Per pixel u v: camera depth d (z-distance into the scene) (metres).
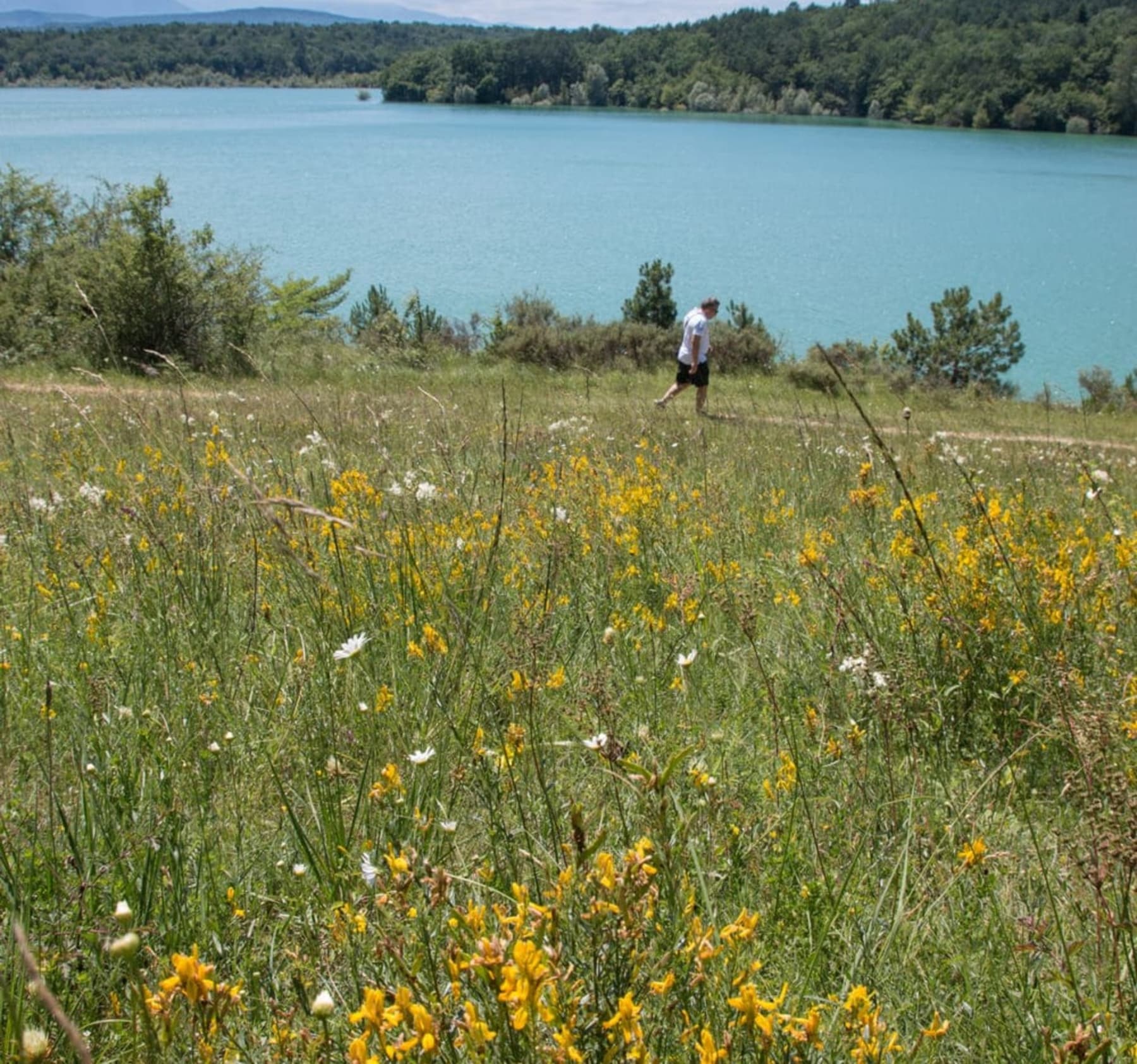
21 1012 2.10
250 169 151.75
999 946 2.69
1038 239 102.12
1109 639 4.22
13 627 4.26
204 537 5.01
